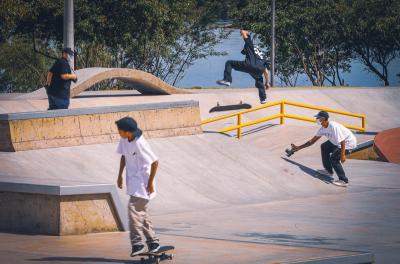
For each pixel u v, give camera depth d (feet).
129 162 38.99
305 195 70.03
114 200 48.96
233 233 50.88
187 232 50.96
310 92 133.08
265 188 69.77
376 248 47.06
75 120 65.72
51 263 38.91
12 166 59.21
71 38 96.94
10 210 49.01
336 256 40.96
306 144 76.74
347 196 70.28
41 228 47.85
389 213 61.16
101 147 66.74
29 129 62.54
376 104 136.98
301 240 48.93
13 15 150.92
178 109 75.36
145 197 38.73
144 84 108.68
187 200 63.46
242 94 122.21
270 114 119.34
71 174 60.75
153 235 39.34
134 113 70.95
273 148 101.30
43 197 47.70
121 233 48.67
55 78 68.28
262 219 57.26
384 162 94.63
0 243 44.68
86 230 47.98
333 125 74.28
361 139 104.83
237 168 72.02
